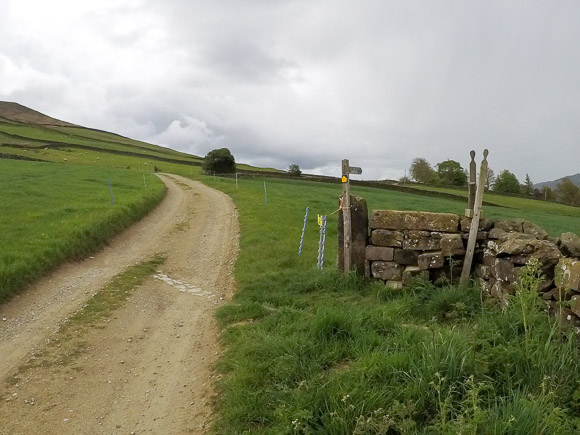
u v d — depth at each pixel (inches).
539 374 180.9
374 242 360.2
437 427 151.9
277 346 238.7
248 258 534.9
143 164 3235.7
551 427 145.1
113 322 341.4
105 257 568.1
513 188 3420.3
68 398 236.7
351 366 210.7
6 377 259.1
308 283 381.4
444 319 282.7
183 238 703.1
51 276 457.7
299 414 171.2
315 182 2425.0
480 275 318.0
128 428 209.0
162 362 274.8
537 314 221.1
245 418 193.6
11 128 4719.5
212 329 321.4
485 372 184.1
